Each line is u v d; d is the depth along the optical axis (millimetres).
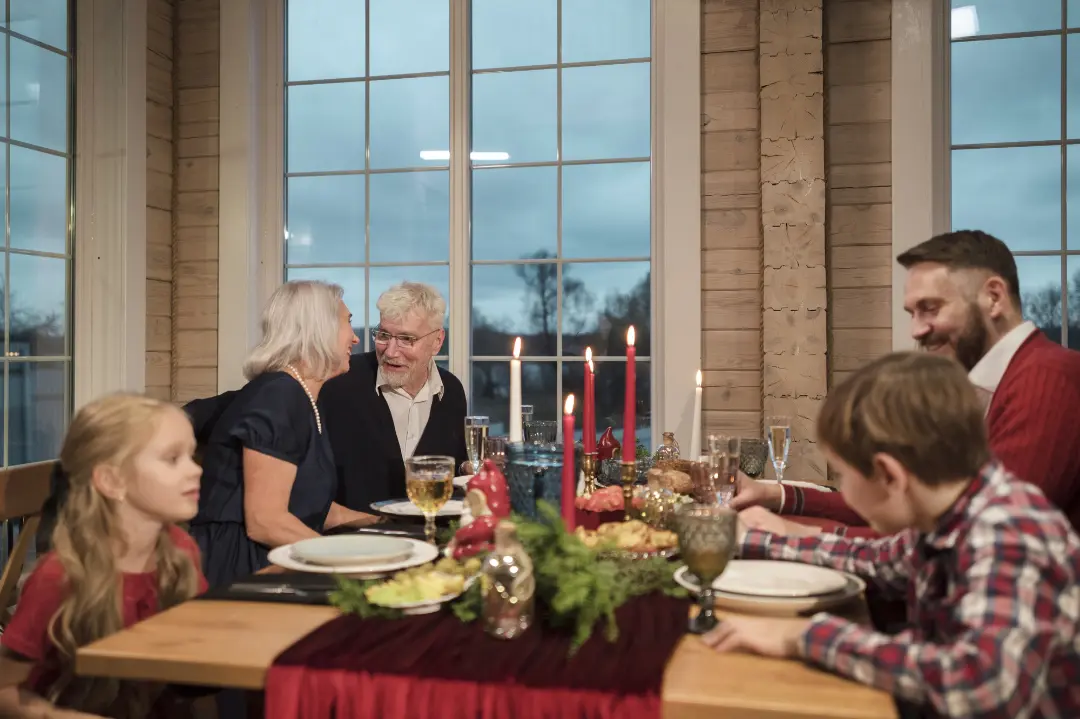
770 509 1998
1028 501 1068
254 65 4027
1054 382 1534
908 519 1142
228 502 2084
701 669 1055
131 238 3799
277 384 2139
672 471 2107
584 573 1171
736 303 3494
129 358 3791
